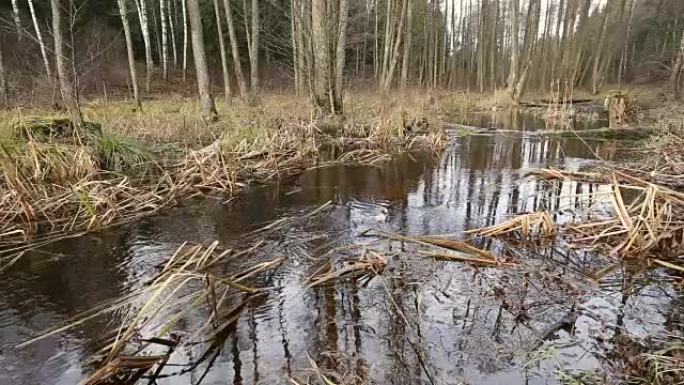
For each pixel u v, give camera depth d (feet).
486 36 110.01
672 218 14.03
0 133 20.74
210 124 34.83
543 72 88.63
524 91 79.87
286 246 14.23
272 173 23.93
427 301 10.66
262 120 32.71
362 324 9.74
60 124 24.38
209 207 18.70
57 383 7.97
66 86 27.04
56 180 19.69
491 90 95.76
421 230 15.69
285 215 17.56
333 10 41.29
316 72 42.47
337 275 11.69
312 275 11.91
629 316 9.90
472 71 116.26
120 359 7.98
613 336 9.11
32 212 16.47
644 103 57.77
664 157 22.93
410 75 86.84
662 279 11.62
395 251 13.61
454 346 8.91
